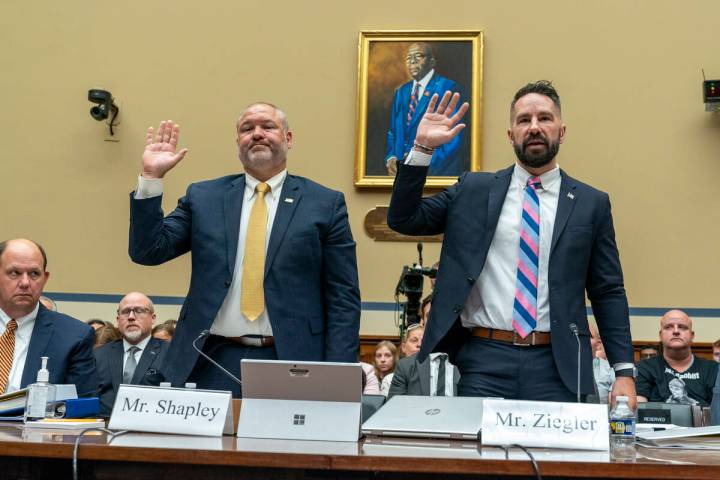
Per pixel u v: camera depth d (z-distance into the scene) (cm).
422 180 318
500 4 903
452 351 321
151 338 603
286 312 324
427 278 877
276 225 334
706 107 857
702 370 614
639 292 859
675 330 614
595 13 895
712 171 867
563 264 311
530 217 317
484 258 313
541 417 234
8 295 365
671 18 888
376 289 876
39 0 936
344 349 329
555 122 321
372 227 883
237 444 222
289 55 917
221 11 927
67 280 895
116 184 908
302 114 909
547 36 896
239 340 324
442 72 891
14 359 369
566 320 305
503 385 303
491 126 887
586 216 319
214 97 915
